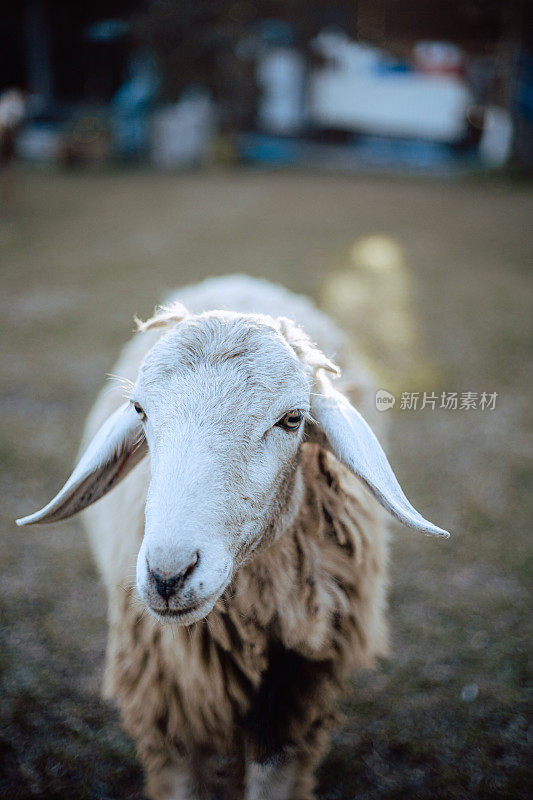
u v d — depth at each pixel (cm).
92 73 1844
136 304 727
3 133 1130
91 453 210
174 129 1700
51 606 342
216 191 1423
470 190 1512
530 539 391
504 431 496
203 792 248
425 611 345
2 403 516
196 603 162
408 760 274
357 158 1952
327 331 307
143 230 1066
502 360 600
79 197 1295
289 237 1046
